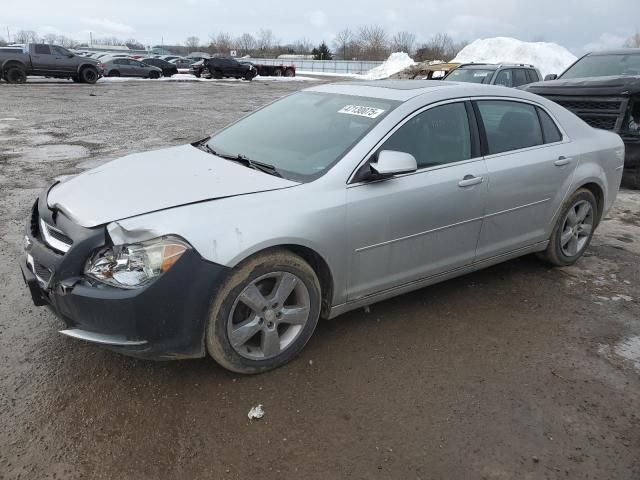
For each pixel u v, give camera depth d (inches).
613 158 193.0
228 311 114.8
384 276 139.2
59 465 96.7
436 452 102.7
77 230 112.0
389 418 111.2
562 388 122.9
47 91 842.8
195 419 108.9
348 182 129.0
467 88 158.7
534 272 186.4
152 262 106.7
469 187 148.5
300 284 124.0
